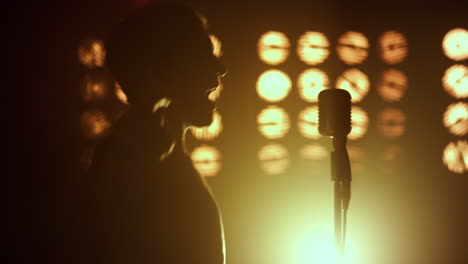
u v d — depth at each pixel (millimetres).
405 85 5148
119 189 2451
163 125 2539
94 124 4906
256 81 5113
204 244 2484
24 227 4699
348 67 5145
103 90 4945
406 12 5156
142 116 2514
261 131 5094
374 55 5164
